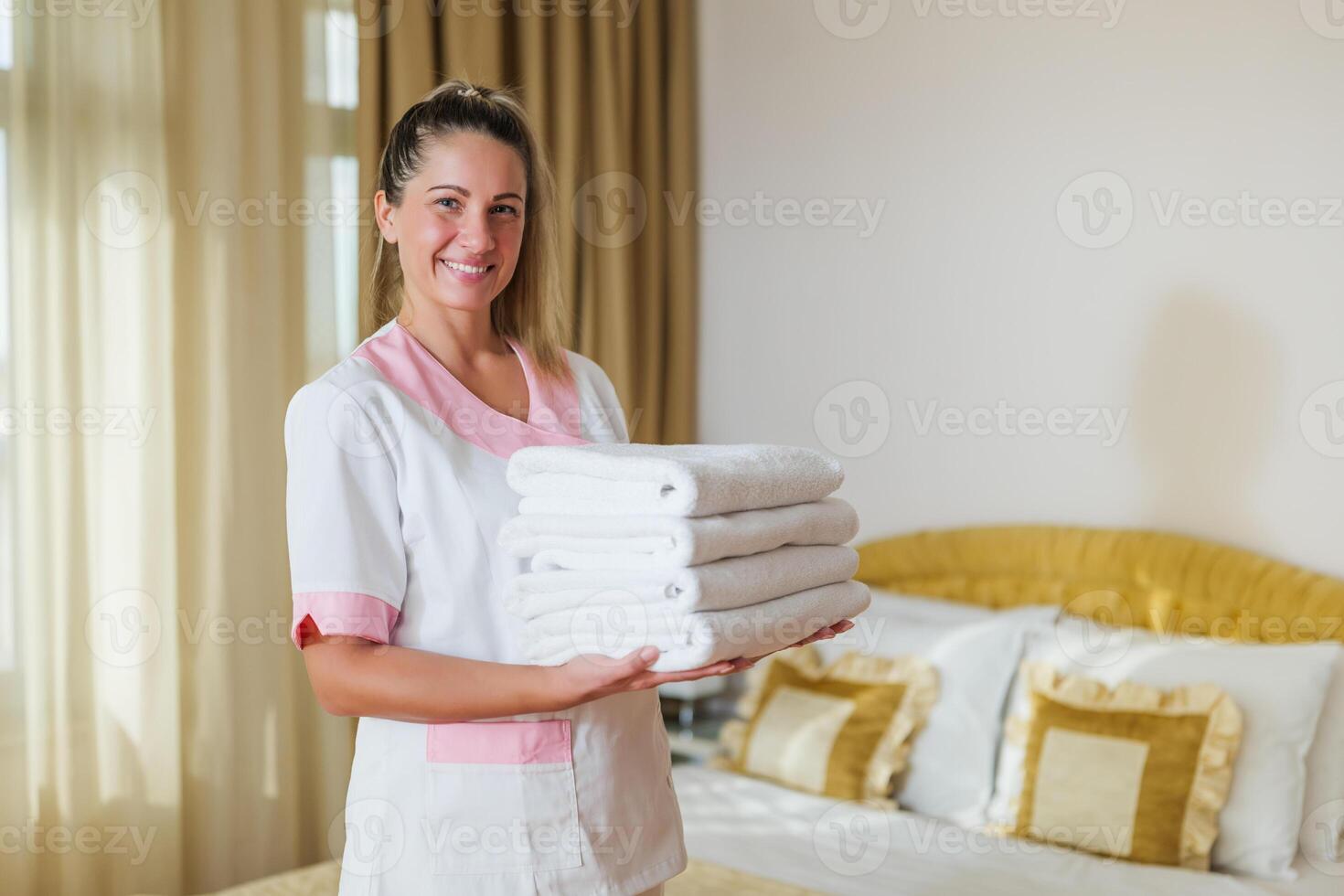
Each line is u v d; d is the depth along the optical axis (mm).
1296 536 2557
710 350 3543
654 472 1098
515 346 1445
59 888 2535
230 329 2717
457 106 1301
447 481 1245
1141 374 2760
